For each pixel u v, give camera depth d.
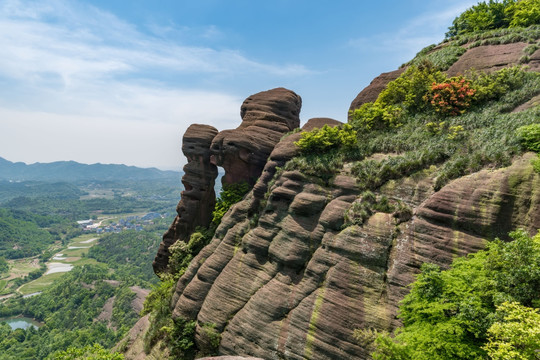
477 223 14.66
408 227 16.53
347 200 19.67
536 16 29.94
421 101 24.47
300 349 16.56
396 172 18.84
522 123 16.75
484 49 28.38
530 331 7.38
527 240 10.23
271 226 22.42
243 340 18.98
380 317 15.12
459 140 18.88
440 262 14.86
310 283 18.14
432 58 32.16
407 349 10.01
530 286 9.48
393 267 15.95
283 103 35.56
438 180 16.88
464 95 22.00
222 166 33.78
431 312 10.39
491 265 11.16
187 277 26.44
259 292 20.00
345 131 23.58
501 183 14.60
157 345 25.41
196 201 36.59
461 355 9.11
